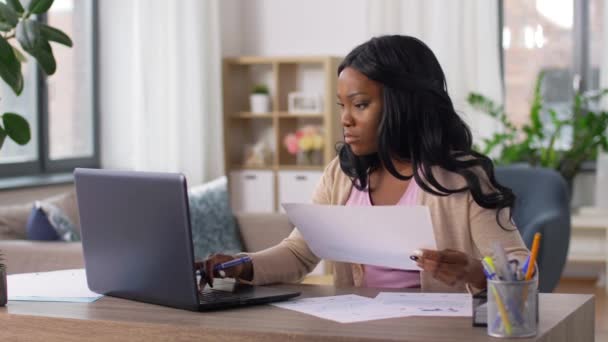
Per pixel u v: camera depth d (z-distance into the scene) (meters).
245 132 6.64
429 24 6.22
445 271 1.80
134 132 5.61
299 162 6.24
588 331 1.87
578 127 5.90
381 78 1.99
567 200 4.16
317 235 2.02
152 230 1.84
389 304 1.83
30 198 4.95
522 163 5.94
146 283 1.90
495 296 1.53
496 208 1.99
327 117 6.10
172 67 5.67
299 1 6.57
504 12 6.54
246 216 4.79
